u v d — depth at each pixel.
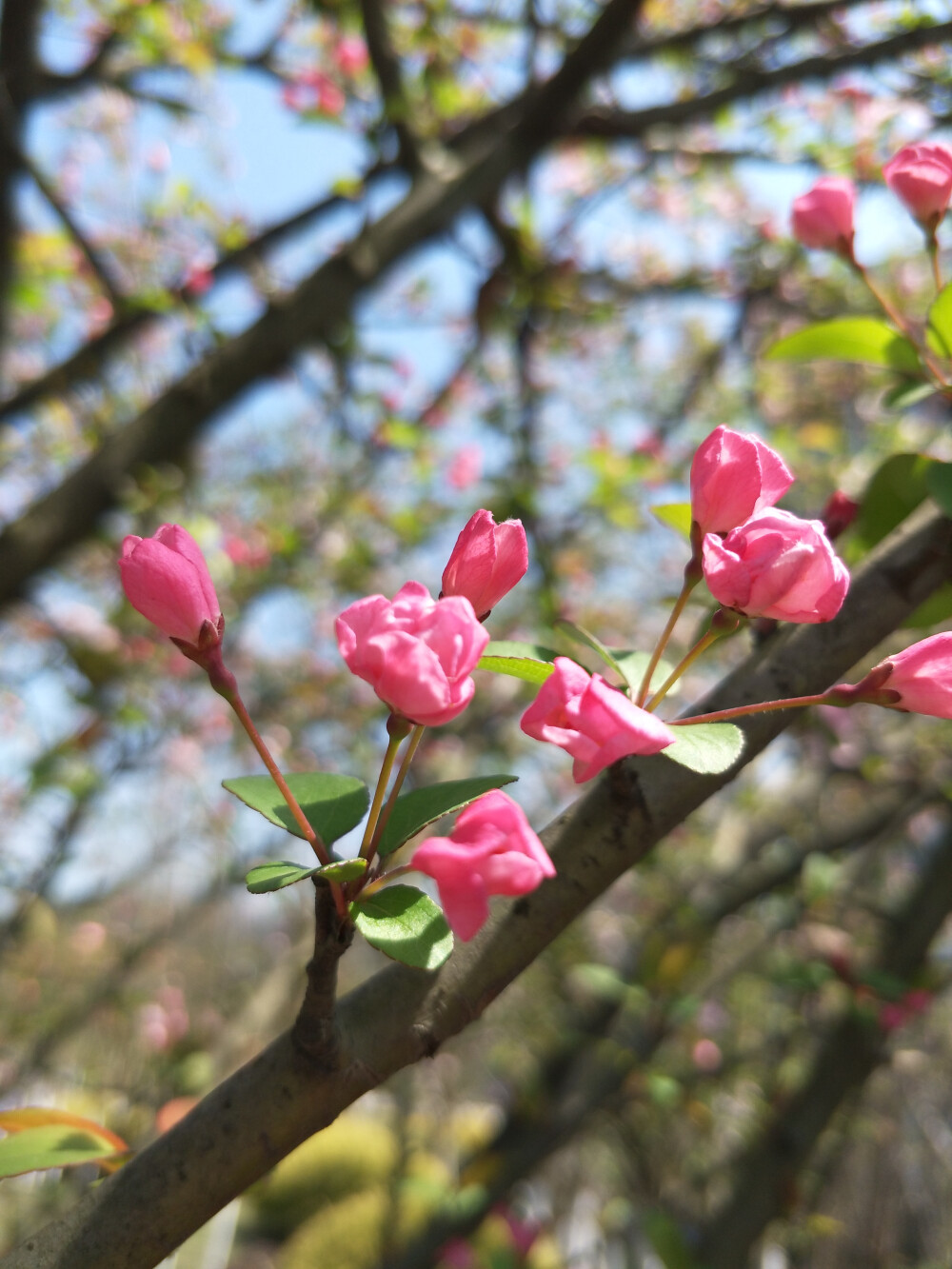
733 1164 3.44
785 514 0.98
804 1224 3.76
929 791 4.14
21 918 4.51
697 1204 4.71
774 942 4.47
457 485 5.78
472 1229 4.03
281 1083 0.94
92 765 4.51
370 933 0.82
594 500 5.10
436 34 4.04
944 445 1.65
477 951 1.04
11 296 3.71
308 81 4.70
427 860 0.75
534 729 0.83
